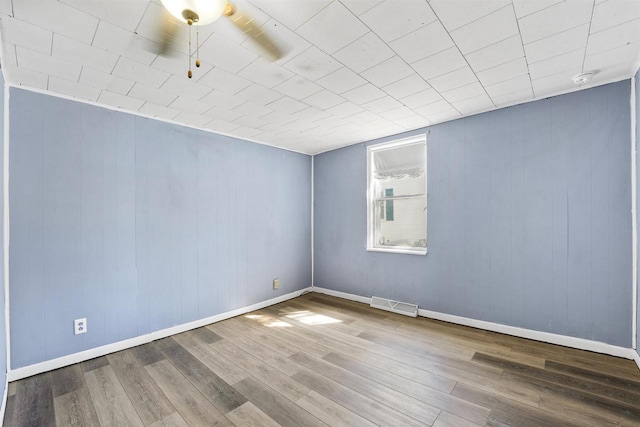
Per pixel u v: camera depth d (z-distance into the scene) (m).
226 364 2.51
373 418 1.82
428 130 3.59
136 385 2.22
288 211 4.61
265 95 2.65
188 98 2.68
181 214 3.33
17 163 2.33
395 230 4.09
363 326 3.35
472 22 1.69
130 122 2.96
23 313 2.34
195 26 1.69
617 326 2.49
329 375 2.31
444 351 2.68
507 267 3.04
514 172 2.99
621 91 2.47
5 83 2.25
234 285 3.81
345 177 4.54
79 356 2.58
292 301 4.41
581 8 1.59
